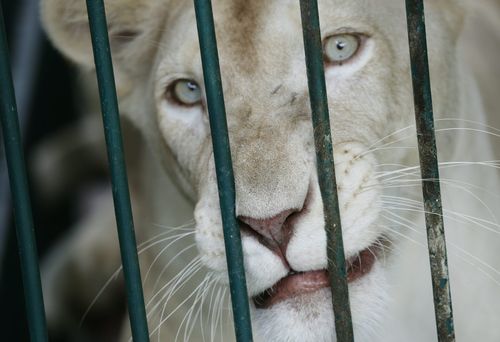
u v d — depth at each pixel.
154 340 5.17
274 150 3.46
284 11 3.82
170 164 4.58
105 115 2.77
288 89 3.78
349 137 3.85
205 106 4.10
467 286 4.59
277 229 3.36
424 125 2.94
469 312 4.62
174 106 4.22
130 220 2.81
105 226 6.99
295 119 3.64
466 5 4.62
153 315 5.15
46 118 7.61
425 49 2.88
